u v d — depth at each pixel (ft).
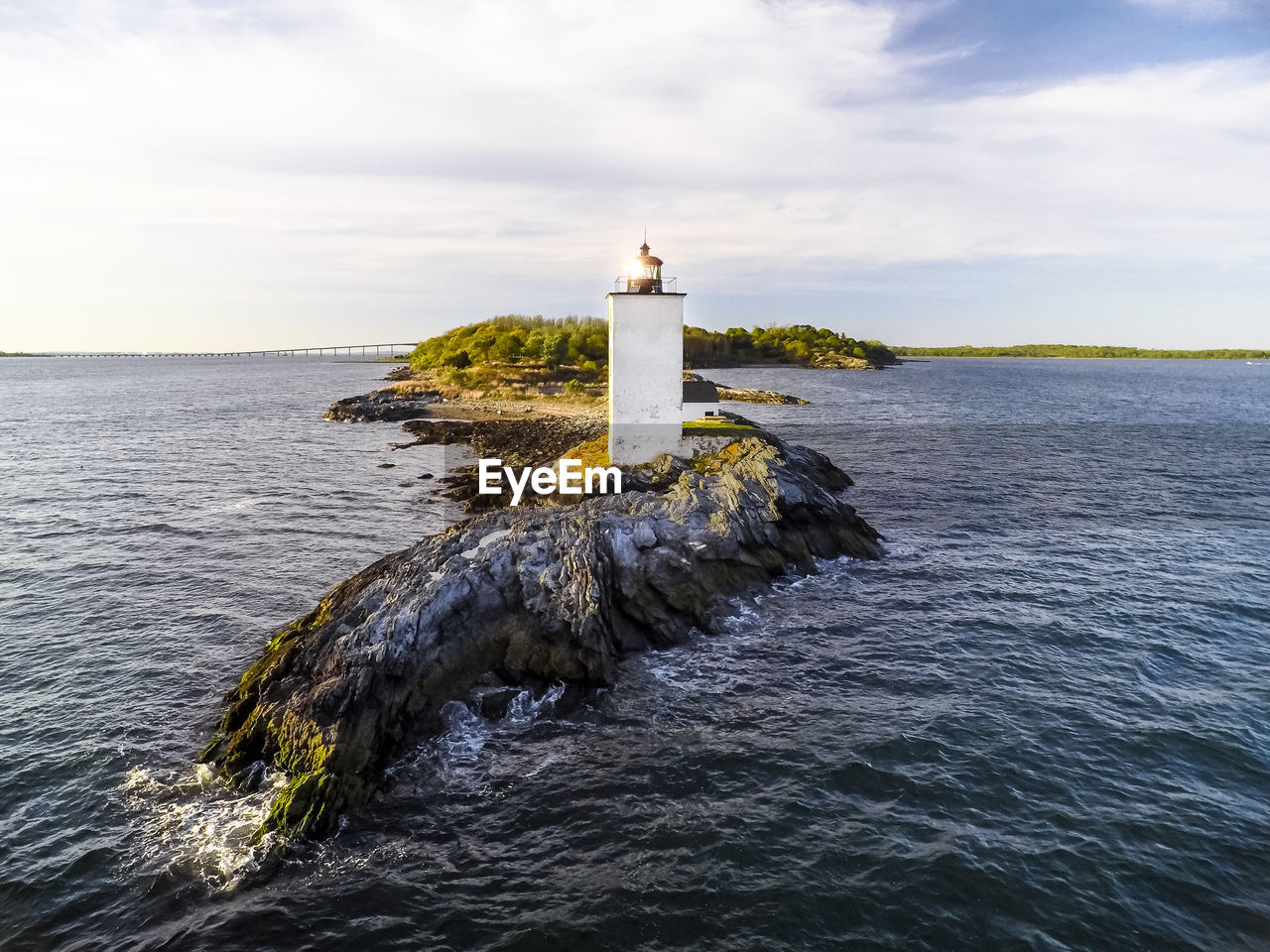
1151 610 77.92
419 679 57.11
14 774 51.39
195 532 110.83
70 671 66.08
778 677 64.03
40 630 74.79
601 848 44.19
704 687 62.39
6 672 65.72
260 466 165.89
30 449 189.47
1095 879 40.86
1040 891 40.11
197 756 53.78
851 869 42.04
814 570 88.84
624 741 54.95
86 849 44.39
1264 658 66.64
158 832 45.85
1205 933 37.40
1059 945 36.83
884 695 60.90
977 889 40.29
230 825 46.39
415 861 43.32
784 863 42.63
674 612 72.95
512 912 39.50
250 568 94.17
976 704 59.11
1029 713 57.67
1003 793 48.16
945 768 50.88
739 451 111.04
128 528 112.68
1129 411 295.69
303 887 41.45
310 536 109.50
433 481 149.18
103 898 40.73
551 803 48.16
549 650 62.54
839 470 141.59
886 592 83.30
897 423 238.27
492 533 76.13
